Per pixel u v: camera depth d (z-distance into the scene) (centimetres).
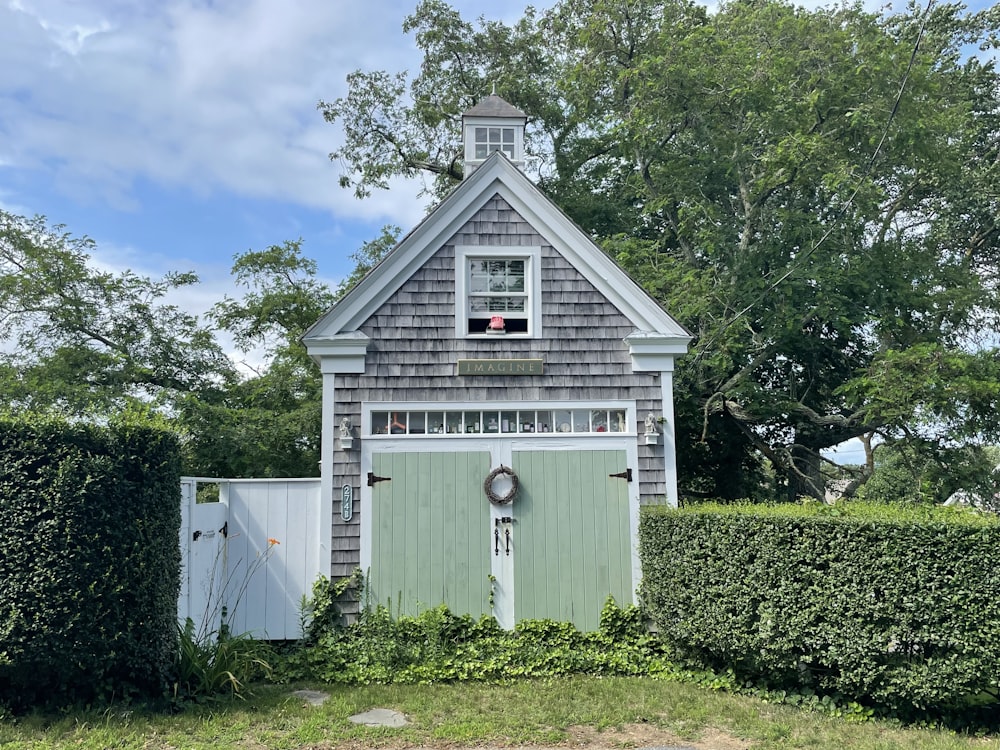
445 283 895
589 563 855
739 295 1428
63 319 1533
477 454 865
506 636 820
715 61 1491
